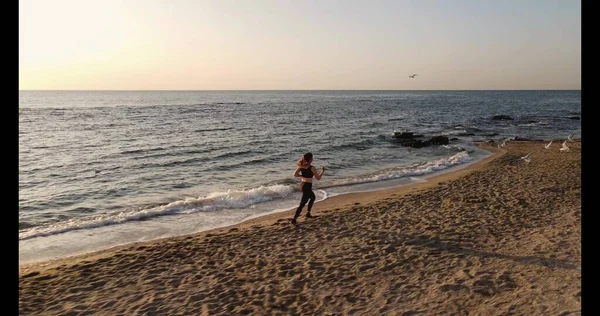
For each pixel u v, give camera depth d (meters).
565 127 41.03
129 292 6.23
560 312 4.86
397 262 7.01
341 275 6.60
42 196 13.59
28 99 106.06
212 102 96.44
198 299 5.93
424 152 24.11
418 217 9.70
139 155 21.89
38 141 26.95
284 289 6.16
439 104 92.50
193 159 20.81
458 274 6.34
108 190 14.49
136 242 9.08
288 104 88.19
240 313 5.48
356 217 9.94
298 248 7.93
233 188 14.84
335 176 17.03
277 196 13.07
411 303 5.53
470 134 34.38
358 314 5.32
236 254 7.73
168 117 49.25
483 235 8.16
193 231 9.84
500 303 5.29
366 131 35.34
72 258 8.09
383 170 18.30
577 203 10.30
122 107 68.56
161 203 12.82
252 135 31.58
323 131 34.94
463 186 13.20
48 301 5.96
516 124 44.47
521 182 13.38
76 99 108.19
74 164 19.27
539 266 6.37
